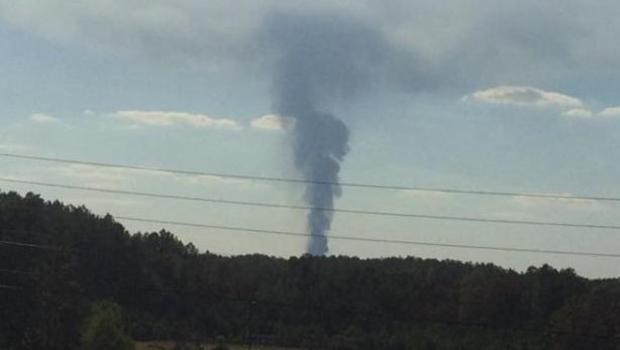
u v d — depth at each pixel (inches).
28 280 3319.4
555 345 2472.9
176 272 3102.9
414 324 2694.4
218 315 2987.2
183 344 3031.5
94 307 3297.2
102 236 3321.9
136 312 3233.3
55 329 3312.0
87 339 3230.8
